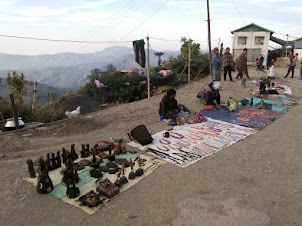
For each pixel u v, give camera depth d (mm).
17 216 3135
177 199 3361
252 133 5949
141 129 5426
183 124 6734
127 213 3100
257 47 22812
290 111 7895
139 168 4086
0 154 5180
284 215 2967
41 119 8602
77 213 3137
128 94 15008
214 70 11180
